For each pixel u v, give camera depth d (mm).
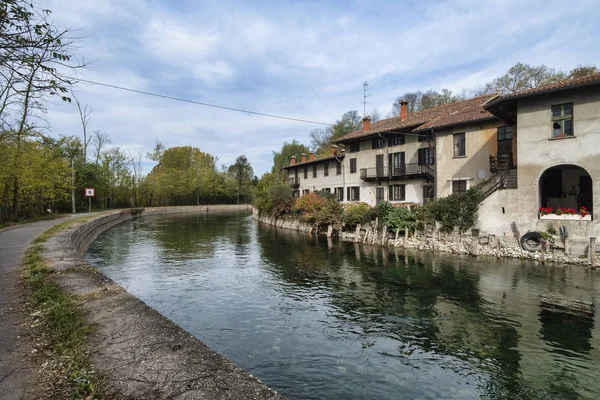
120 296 6898
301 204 31969
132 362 4199
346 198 35031
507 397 6121
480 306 10430
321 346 8062
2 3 4609
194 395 3482
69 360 4242
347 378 6723
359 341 8320
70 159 42688
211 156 81250
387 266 15781
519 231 16984
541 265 14828
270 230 33062
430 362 7320
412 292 11922
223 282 13680
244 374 3959
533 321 9258
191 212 66062
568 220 15500
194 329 9047
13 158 23047
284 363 7281
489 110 18453
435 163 24234
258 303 11094
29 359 4371
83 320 5582
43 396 3547
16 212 25250
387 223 21844
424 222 20406
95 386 3645
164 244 23812
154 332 5133
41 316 5871
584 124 15195
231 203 79688
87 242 22297
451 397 6121
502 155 20188
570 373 6836
